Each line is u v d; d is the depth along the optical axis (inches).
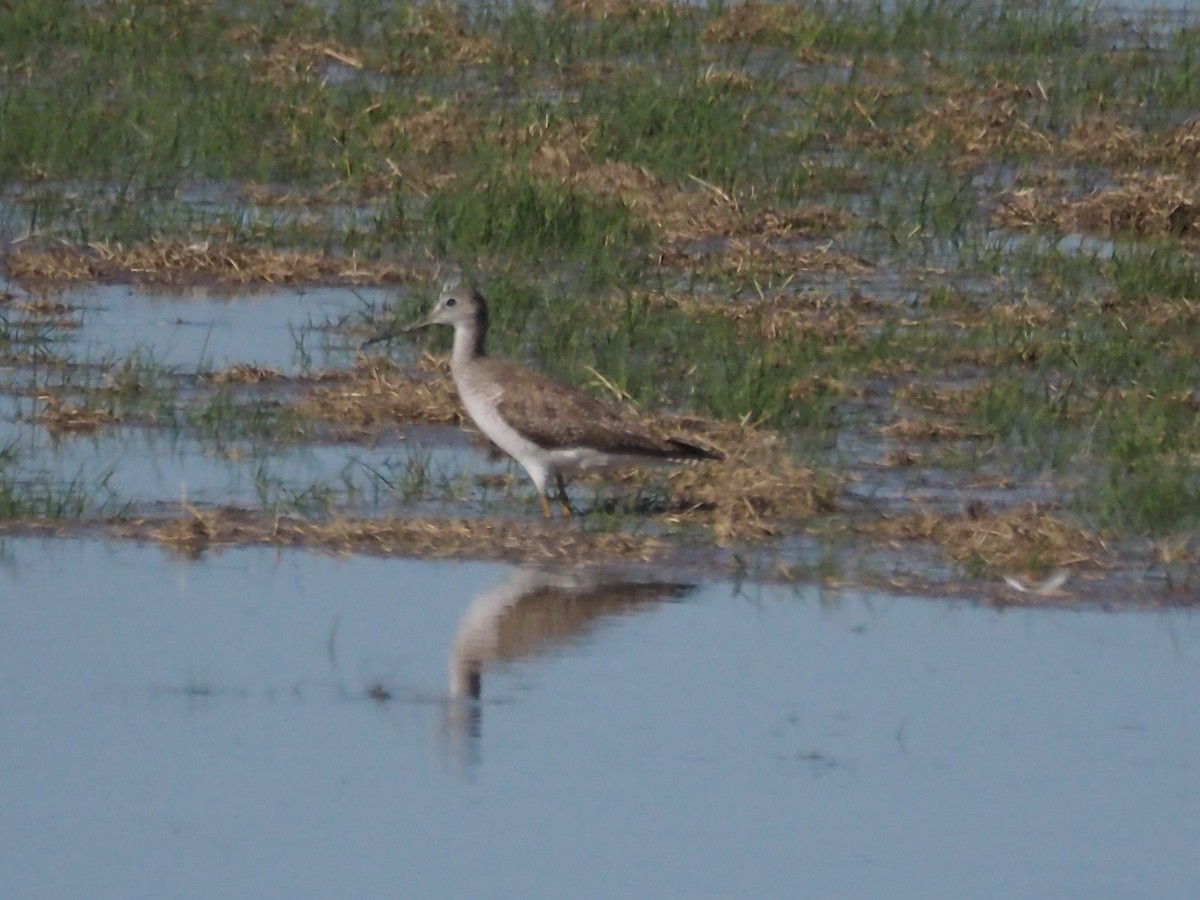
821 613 496.1
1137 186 849.5
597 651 474.6
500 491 567.2
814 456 588.1
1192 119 948.6
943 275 767.1
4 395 624.7
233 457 582.9
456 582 508.7
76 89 930.1
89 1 1059.9
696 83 968.3
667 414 614.2
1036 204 837.8
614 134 893.2
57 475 565.9
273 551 523.5
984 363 677.9
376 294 735.7
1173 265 773.9
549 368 646.5
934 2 1138.7
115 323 691.4
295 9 1067.9
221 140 868.6
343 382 644.1
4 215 786.2
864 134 930.7
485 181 829.2
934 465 589.0
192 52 999.0
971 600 504.7
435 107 911.0
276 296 730.8
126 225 778.2
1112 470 579.8
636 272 749.3
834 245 796.0
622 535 531.2
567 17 1077.1
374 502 554.6
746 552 527.8
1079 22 1122.0
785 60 1049.5
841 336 689.6
